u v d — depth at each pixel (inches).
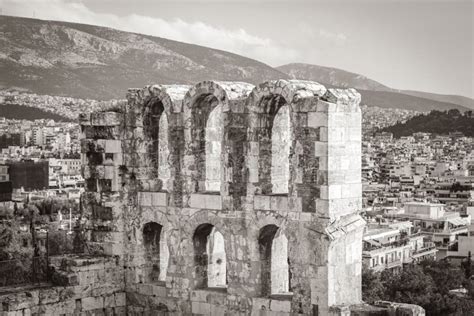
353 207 1672.0
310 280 1642.5
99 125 1978.3
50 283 1902.1
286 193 1738.4
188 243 1850.4
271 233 1747.0
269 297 1723.7
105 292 1931.6
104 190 1974.7
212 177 1887.3
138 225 1947.6
